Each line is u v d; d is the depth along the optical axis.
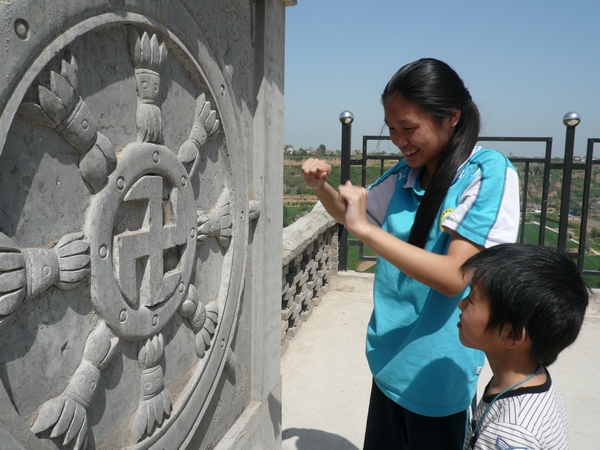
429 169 1.53
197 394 1.45
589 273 4.38
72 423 1.00
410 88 1.33
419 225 1.44
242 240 1.65
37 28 0.84
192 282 1.42
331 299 4.52
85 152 1.00
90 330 1.06
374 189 1.81
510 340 1.09
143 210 1.19
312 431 2.58
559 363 3.32
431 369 1.45
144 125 1.15
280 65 1.86
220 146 1.52
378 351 1.62
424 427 1.51
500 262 1.08
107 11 1.00
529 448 1.04
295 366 3.26
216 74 1.43
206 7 1.37
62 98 0.92
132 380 1.21
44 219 0.93
